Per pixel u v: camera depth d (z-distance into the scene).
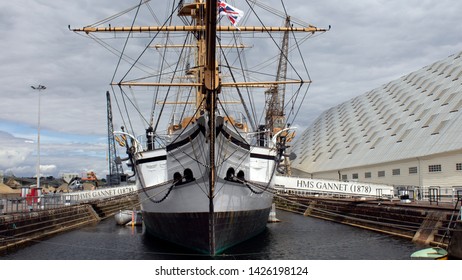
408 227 35.44
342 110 114.50
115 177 114.88
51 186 117.31
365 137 83.19
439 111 63.50
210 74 23.70
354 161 76.69
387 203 44.06
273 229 43.31
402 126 71.38
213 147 24.56
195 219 26.98
